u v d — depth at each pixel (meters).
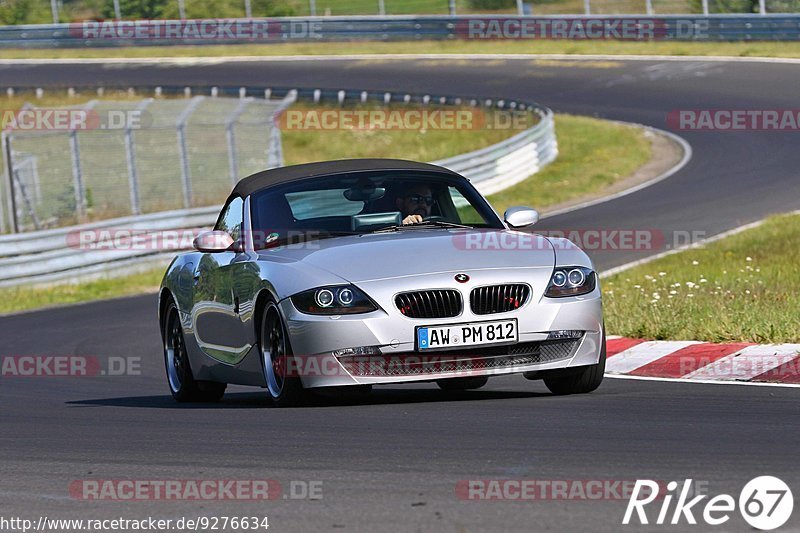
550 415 22.81
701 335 34.12
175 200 98.25
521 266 25.03
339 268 24.84
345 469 18.28
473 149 124.06
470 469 17.80
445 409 24.17
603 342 25.75
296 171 29.33
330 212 27.77
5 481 19.09
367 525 14.88
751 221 69.19
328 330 24.00
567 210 84.19
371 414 23.83
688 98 126.88
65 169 105.88
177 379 32.09
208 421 24.58
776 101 119.38
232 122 95.81
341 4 199.12
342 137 136.50
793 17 148.62
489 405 24.61
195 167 107.31
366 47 179.12
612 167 101.06
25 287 69.50
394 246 25.64
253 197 28.55
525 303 24.56
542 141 106.94
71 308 61.62
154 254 75.56
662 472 17.06
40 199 90.69
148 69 178.75
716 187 85.06
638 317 37.19
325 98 148.25
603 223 73.75
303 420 23.52
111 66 183.12
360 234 27.12
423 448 19.69
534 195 93.44
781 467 17.19
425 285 24.22
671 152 104.44
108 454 21.14
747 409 23.03
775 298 39.34
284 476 18.03
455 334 24.03
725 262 54.31
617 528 14.29
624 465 17.66
